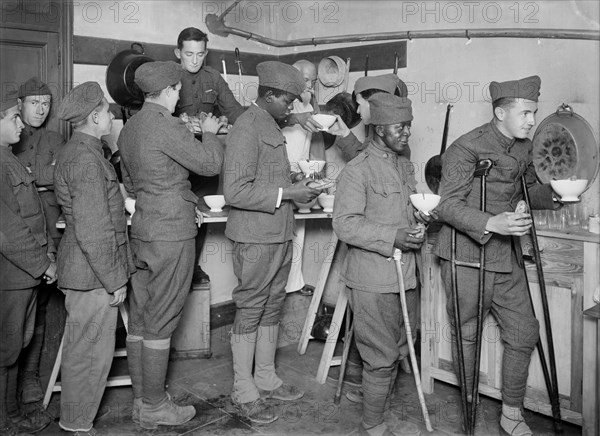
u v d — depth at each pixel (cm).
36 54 335
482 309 249
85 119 252
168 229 262
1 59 323
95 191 243
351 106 376
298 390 314
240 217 281
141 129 262
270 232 278
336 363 330
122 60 338
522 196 267
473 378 257
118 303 255
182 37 330
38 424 270
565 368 264
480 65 329
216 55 404
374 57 379
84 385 258
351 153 329
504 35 312
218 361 354
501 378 280
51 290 347
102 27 356
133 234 271
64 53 342
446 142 332
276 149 281
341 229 245
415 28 359
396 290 246
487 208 254
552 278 266
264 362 304
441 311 301
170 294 266
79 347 255
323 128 315
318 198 339
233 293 290
